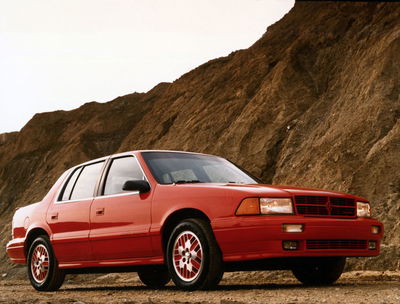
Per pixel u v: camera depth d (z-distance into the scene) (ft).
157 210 22.00
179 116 113.19
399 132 64.49
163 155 24.44
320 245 20.20
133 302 18.11
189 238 20.94
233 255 19.86
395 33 80.23
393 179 60.34
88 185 25.88
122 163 24.81
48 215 27.04
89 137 155.74
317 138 76.84
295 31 108.27
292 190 20.70
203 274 20.29
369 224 21.72
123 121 159.63
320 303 16.07
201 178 23.61
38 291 27.68
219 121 98.48
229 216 19.92
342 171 66.03
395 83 72.84
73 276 66.28
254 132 87.51
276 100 90.33
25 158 169.07
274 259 19.99
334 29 97.25
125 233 22.90
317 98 88.22
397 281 26.99
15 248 28.96
